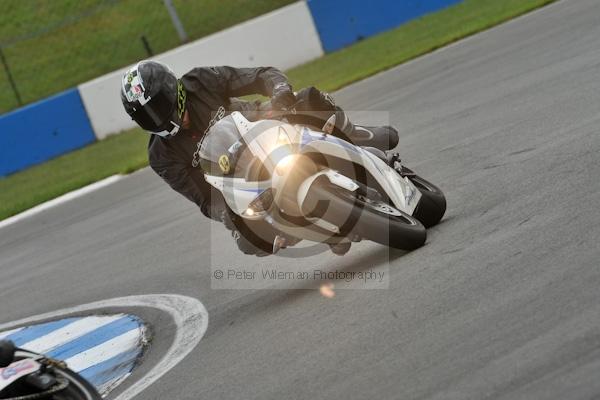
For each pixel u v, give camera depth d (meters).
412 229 20.72
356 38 74.25
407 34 69.44
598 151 23.66
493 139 30.20
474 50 51.09
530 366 13.53
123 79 21.30
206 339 21.34
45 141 68.06
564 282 16.06
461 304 16.84
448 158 30.06
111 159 59.56
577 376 12.78
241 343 19.86
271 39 71.38
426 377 14.39
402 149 34.19
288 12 71.94
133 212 41.59
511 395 12.92
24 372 14.87
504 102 35.38
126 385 20.11
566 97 32.09
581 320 14.38
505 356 14.12
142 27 83.56
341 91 53.84
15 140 67.25
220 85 21.88
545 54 42.06
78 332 26.33
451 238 21.00
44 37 84.75
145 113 21.06
